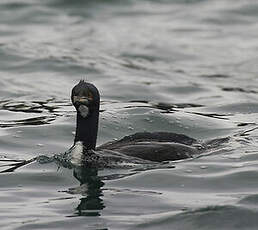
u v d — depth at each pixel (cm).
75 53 2355
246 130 1561
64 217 1121
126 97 1931
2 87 2023
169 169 1282
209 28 2669
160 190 1212
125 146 1354
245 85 2102
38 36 2544
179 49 2450
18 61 2244
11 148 1463
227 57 2386
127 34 2594
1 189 1239
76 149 1346
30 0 2900
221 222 1098
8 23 2677
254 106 1819
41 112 1745
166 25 2700
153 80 2111
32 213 1137
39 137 1525
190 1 2944
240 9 2831
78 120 1348
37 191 1229
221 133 1553
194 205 1148
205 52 2431
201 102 1875
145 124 1598
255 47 2473
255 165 1299
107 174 1280
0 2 2872
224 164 1305
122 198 1184
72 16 2778
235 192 1197
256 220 1101
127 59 2342
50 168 1323
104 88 2008
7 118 1683
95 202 1173
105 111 1672
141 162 1307
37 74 2153
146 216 1118
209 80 2147
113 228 1082
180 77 2162
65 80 2106
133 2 2931
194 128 1591
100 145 1423
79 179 1273
